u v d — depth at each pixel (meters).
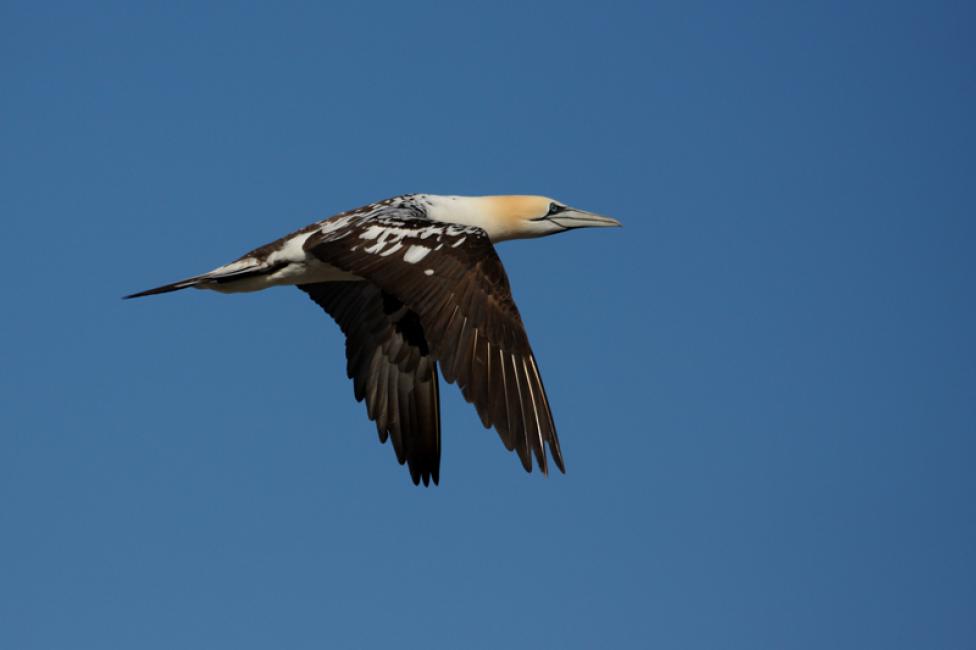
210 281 16.73
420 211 18.50
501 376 13.82
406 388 18.09
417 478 17.91
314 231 16.92
